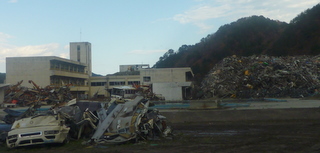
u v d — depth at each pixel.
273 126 14.66
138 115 11.31
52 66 62.25
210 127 15.19
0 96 45.00
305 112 17.27
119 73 84.56
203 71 93.25
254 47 97.44
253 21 114.38
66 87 48.97
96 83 75.94
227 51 100.25
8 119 13.55
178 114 18.20
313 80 43.16
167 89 49.19
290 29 93.75
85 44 91.94
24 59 61.31
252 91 43.00
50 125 10.50
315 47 76.56
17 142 10.00
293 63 50.66
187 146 10.02
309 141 10.31
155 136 11.69
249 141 10.64
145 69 66.69
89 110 12.44
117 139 10.62
